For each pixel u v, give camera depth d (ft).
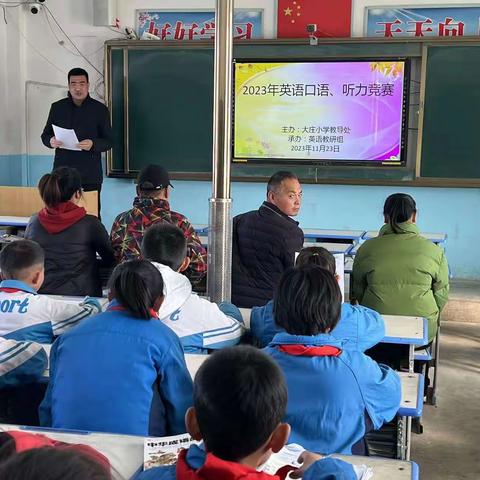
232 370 3.17
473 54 18.83
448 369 13.62
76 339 5.64
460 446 10.20
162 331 5.71
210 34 20.52
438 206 19.84
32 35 21.52
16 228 15.66
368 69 19.35
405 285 10.41
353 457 4.76
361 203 20.26
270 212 10.19
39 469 1.98
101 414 5.41
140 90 20.86
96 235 11.08
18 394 7.13
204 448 3.22
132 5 20.77
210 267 8.35
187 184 21.29
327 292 5.32
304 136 19.99
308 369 5.20
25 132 21.90
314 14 19.74
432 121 19.33
